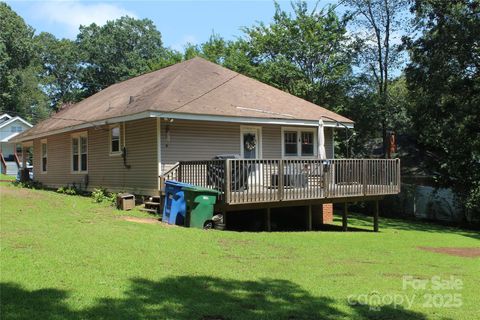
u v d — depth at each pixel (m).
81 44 68.06
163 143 14.83
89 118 17.78
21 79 59.12
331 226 17.50
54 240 8.64
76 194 18.88
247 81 19.78
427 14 24.31
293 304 5.78
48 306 5.09
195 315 5.11
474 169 23.64
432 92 23.75
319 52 27.97
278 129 18.00
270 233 12.37
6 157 47.16
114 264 7.12
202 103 15.57
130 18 67.00
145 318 4.89
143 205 14.76
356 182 15.59
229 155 14.57
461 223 23.61
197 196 11.80
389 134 28.20
